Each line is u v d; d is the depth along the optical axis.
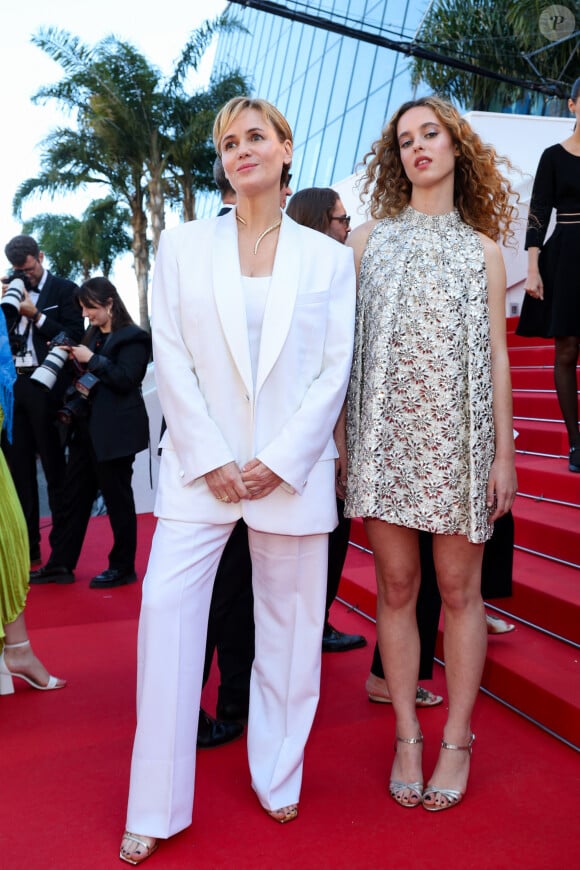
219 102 18.31
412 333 2.27
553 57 11.44
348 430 2.39
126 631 3.85
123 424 4.49
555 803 2.26
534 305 3.98
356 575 4.00
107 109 17.77
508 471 2.33
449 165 2.34
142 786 2.04
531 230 3.93
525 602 3.29
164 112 18.16
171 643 2.04
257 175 2.11
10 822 2.21
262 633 2.28
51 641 3.71
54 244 22.81
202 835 2.14
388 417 2.29
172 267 2.16
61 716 2.89
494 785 2.36
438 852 2.05
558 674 2.79
